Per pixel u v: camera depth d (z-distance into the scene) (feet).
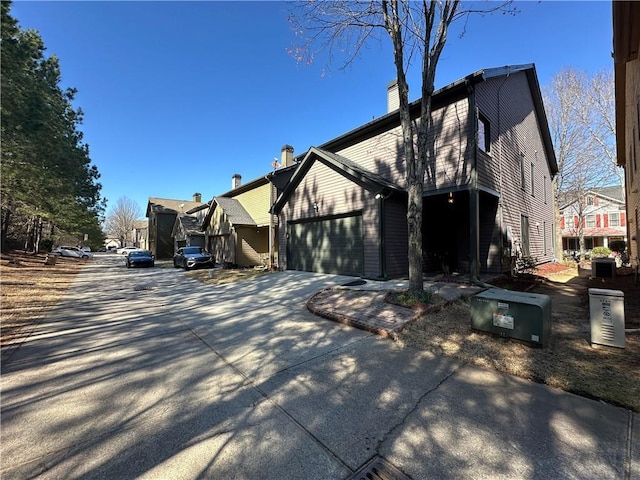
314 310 21.31
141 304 26.50
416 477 6.43
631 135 34.09
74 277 47.83
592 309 13.38
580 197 74.90
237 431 8.15
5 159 36.94
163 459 7.07
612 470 6.48
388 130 37.17
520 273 33.94
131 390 10.61
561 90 68.74
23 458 7.10
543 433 7.80
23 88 34.14
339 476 6.49
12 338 16.65
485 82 32.50
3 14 30.71
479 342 14.20
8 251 73.10
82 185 67.15
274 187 55.11
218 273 49.37
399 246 33.37
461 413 8.80
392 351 13.99
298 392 10.32
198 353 14.26
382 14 21.80
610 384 10.09
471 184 28.48
